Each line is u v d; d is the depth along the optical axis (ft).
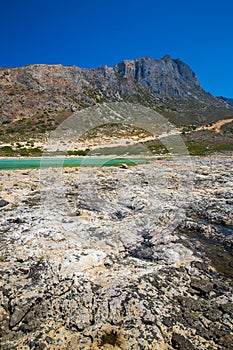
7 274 32.55
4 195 67.36
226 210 59.00
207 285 32.22
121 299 28.63
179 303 29.12
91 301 28.35
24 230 44.68
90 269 34.37
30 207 57.72
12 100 444.96
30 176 99.50
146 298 29.09
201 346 23.89
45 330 25.17
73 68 585.22
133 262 37.06
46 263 34.76
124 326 25.57
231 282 33.58
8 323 26.03
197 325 26.22
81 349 23.27
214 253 41.39
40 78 519.19
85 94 526.57
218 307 28.81
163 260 38.11
